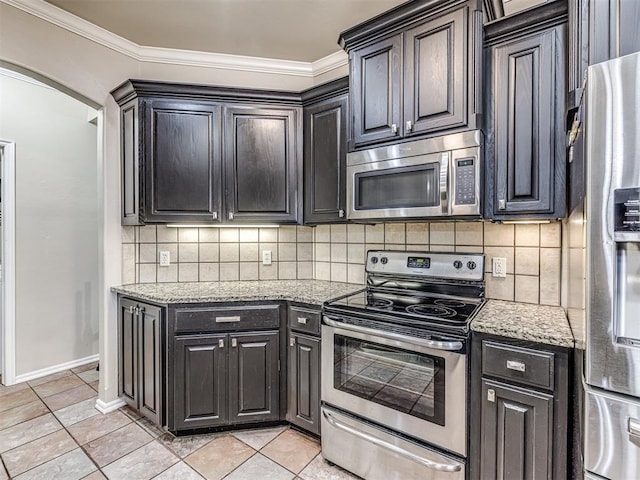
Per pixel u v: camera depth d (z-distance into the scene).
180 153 2.38
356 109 2.09
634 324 0.99
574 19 1.31
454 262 2.12
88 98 2.40
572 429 1.32
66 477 1.81
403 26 1.89
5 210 2.90
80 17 2.26
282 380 2.21
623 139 0.97
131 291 2.32
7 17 2.03
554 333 1.37
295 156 2.51
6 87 2.88
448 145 1.75
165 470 1.86
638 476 0.98
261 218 2.48
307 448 2.06
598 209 1.02
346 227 2.68
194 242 2.73
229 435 2.18
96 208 3.49
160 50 2.65
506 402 1.44
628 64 0.96
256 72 2.85
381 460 1.74
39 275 3.08
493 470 1.47
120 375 2.50
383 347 1.75
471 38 1.70
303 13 2.22
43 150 3.10
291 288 2.43
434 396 1.59
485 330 1.48
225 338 2.14
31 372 3.03
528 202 1.64
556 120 1.56
